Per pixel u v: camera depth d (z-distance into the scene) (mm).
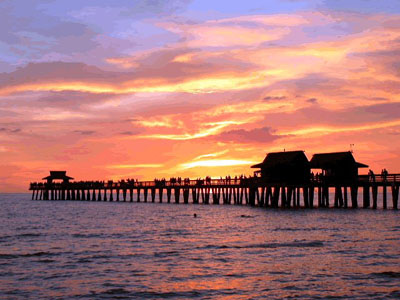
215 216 73625
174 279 28844
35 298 25188
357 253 36469
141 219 71875
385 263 32688
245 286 27172
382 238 44500
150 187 110500
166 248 39844
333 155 80562
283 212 74938
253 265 32438
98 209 99750
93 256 36125
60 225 62750
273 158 83750
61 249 39625
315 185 78875
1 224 65125
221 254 36625
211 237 47188
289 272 30281
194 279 28812
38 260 34656
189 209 93125
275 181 83062
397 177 73438
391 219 62656
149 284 27750
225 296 25391
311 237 45781
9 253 37625
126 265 32781
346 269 30953
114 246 41188
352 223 58188
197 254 36719
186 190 106250
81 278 29203
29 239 46531
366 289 26312
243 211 80375
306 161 80750
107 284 27797
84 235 49656
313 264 32562
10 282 28328
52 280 28750
